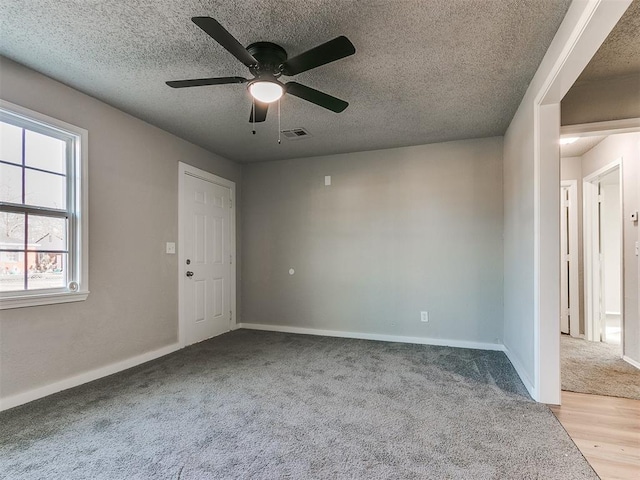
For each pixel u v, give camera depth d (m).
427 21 1.89
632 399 2.45
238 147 4.12
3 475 1.60
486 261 3.78
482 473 1.63
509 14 1.83
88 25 1.93
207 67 2.38
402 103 2.93
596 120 2.65
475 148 3.84
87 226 2.75
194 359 3.35
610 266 5.95
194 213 3.98
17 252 2.37
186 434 1.97
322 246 4.47
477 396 2.49
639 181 3.16
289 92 2.21
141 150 3.27
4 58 2.25
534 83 2.45
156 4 1.76
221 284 4.43
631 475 1.62
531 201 2.54
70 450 1.81
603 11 1.48
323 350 3.67
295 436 1.95
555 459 1.74
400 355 3.49
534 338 2.45
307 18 1.86
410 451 1.81
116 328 3.00
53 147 2.59
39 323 2.44
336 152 4.34
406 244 4.08
